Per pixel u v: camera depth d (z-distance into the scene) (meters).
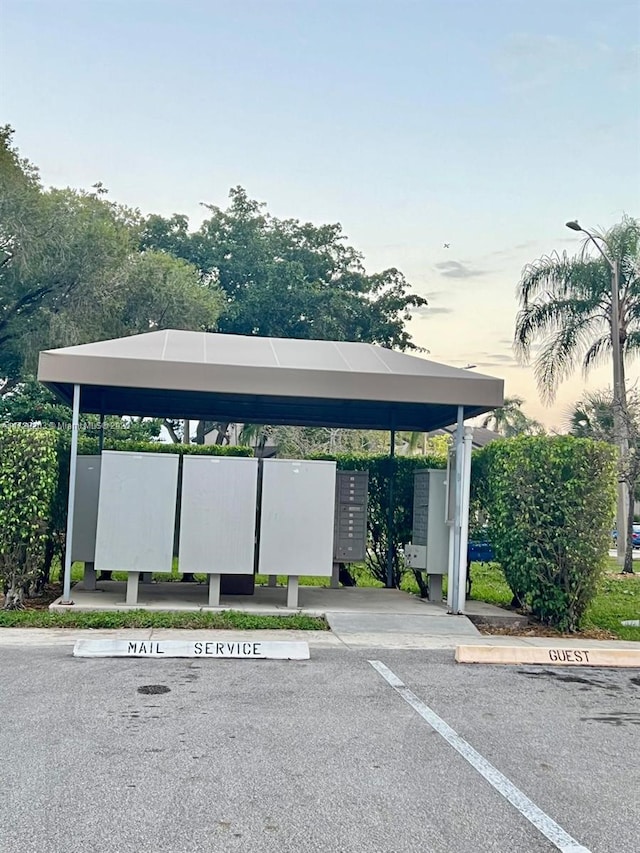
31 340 28.50
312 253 42.62
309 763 5.54
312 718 6.64
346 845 4.28
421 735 6.30
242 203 43.50
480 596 14.45
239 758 5.59
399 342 41.56
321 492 11.45
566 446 11.35
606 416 23.97
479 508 13.27
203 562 11.11
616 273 24.50
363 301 41.66
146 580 14.45
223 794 4.92
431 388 11.13
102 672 8.02
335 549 13.98
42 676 7.77
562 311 25.27
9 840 4.18
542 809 4.89
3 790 4.85
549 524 11.42
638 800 5.09
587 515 11.30
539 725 6.73
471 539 13.86
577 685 8.30
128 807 4.66
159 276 31.42
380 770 5.46
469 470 11.80
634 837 4.52
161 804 4.73
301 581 15.66
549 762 5.77
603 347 25.20
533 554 11.46
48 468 10.84
